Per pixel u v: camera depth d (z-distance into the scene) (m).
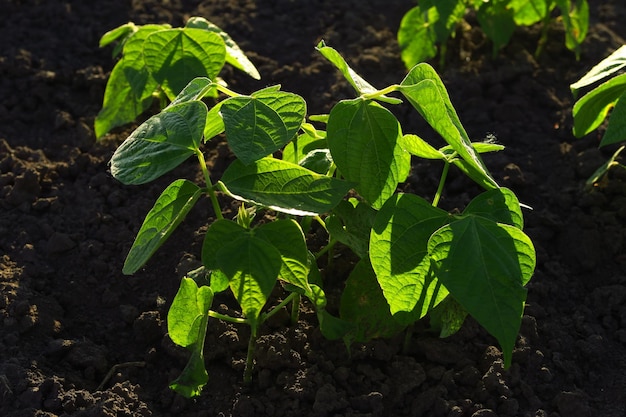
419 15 1.40
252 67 1.23
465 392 1.09
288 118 0.98
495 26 1.42
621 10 1.59
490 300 0.98
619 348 1.15
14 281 1.18
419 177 1.29
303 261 1.01
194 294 1.03
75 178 1.31
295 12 1.54
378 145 1.02
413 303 1.03
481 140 1.34
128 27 1.32
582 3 1.41
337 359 1.11
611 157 1.32
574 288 1.20
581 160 1.31
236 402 1.08
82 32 1.48
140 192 1.29
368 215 1.08
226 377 1.11
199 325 1.04
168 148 0.98
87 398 1.08
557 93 1.41
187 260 1.19
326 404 1.07
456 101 1.39
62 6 1.53
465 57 1.45
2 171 1.30
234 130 0.97
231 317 1.09
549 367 1.12
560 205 1.27
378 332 1.09
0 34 1.48
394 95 1.40
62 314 1.16
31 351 1.12
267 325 1.13
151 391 1.11
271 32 1.51
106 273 1.20
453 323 1.06
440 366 1.11
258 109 0.98
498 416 1.08
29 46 1.46
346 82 1.41
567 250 1.23
